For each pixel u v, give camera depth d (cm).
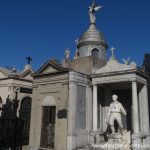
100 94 2139
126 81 1873
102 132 2027
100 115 2097
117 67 1909
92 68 2080
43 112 2027
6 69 2995
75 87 1895
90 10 2600
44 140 1955
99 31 2548
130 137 1833
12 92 2727
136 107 1792
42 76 2089
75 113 1858
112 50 1995
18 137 1633
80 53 2488
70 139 1786
